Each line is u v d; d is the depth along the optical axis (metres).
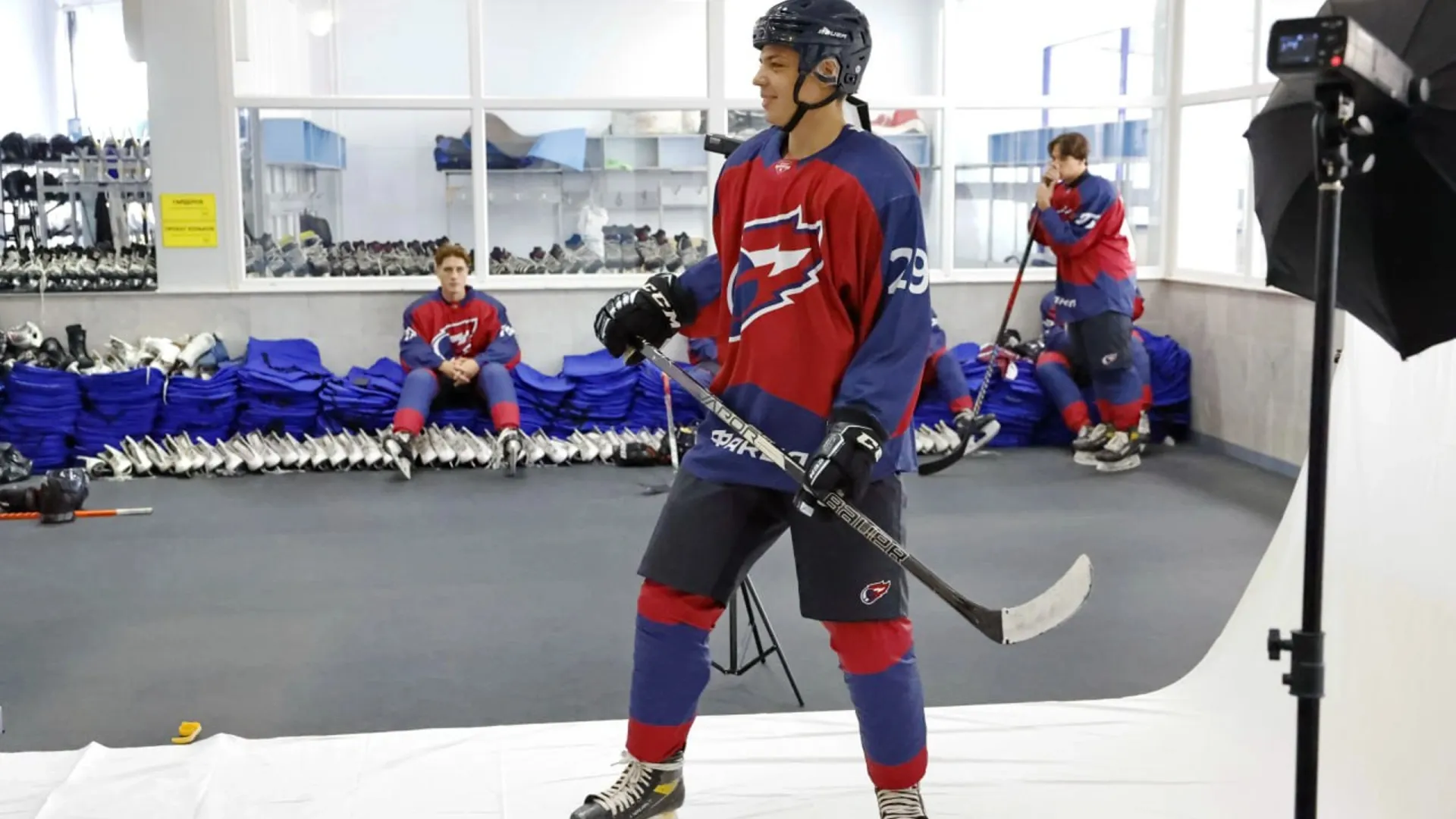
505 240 7.37
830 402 2.30
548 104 7.27
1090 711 3.20
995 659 3.75
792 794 2.78
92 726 3.31
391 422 6.81
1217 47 7.11
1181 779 2.82
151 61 6.95
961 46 7.48
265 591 4.50
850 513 2.21
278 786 2.80
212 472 6.45
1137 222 7.69
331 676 3.67
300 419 6.73
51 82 11.34
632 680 2.42
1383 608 2.80
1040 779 2.83
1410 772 2.61
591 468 6.63
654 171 7.42
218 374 6.68
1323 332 1.69
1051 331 7.00
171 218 7.04
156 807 2.70
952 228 7.59
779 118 2.28
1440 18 1.85
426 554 4.98
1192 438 7.20
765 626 3.47
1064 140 6.21
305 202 7.20
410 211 7.30
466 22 7.19
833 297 2.27
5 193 7.48
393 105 7.16
